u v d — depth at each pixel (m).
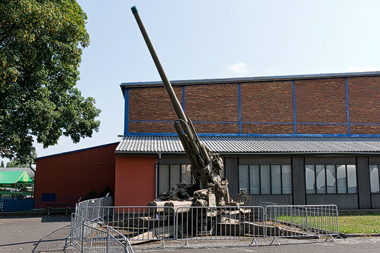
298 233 12.02
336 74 26.02
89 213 15.07
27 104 20.89
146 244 10.88
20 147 21.66
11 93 20.06
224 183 14.05
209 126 24.83
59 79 25.48
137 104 24.39
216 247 10.34
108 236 7.62
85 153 25.98
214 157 14.11
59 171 25.66
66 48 22.33
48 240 11.84
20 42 19.88
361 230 12.73
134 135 24.00
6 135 20.00
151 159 20.77
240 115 25.19
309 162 21.52
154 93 24.61
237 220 13.57
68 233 13.42
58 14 21.80
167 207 11.17
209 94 25.16
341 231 12.45
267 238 11.72
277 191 21.20
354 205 21.36
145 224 13.30
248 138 24.53
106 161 25.98
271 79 25.56
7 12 19.41
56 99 25.56
